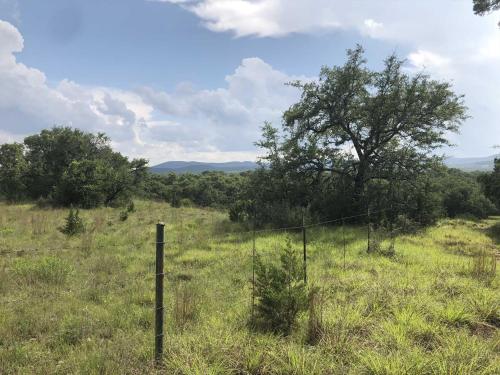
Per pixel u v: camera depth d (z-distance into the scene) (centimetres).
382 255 1180
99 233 1664
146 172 5138
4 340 539
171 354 450
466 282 768
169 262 1123
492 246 1572
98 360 450
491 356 441
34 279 857
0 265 974
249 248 1317
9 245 1337
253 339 501
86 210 2870
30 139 4603
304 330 523
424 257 1148
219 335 495
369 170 2284
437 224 2250
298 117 2327
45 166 4572
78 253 1209
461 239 1725
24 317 628
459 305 607
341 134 2395
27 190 4409
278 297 547
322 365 421
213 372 407
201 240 1442
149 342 501
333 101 2259
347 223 2128
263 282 583
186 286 768
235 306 664
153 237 1571
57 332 569
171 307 668
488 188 2828
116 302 725
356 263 1038
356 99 2270
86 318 621
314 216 2067
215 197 7819
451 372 395
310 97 2300
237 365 432
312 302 548
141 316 629
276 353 452
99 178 3241
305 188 2375
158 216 2438
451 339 477
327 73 2244
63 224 1888
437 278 809
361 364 425
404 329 518
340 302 651
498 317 589
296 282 590
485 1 1823
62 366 457
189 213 2745
